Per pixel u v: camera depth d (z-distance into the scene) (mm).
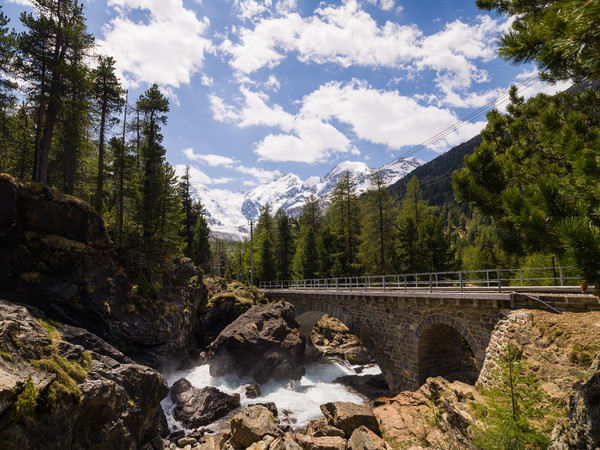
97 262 22922
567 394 10398
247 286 43094
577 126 7465
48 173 34469
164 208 36594
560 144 6387
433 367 20781
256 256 64375
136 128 37375
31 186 20062
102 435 12586
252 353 27344
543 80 5879
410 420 15117
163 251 30281
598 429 5238
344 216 53125
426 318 19859
